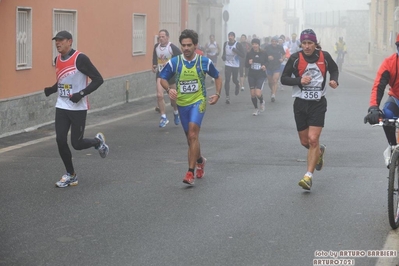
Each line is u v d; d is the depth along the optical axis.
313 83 12.57
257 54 24.95
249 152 16.89
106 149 14.02
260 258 8.81
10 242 9.51
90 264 8.59
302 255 8.95
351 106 28.38
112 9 28.73
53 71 23.23
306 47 12.46
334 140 18.75
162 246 9.31
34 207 11.47
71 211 11.22
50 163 15.50
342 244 9.44
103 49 27.91
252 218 10.77
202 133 20.27
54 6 23.20
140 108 27.88
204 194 12.44
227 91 29.84
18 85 20.81
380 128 21.11
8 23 20.08
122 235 9.84
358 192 12.55
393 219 10.00
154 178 13.87
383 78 10.80
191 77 13.08
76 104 13.05
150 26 33.75
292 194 12.43
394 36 58.50
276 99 32.22
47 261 8.70
